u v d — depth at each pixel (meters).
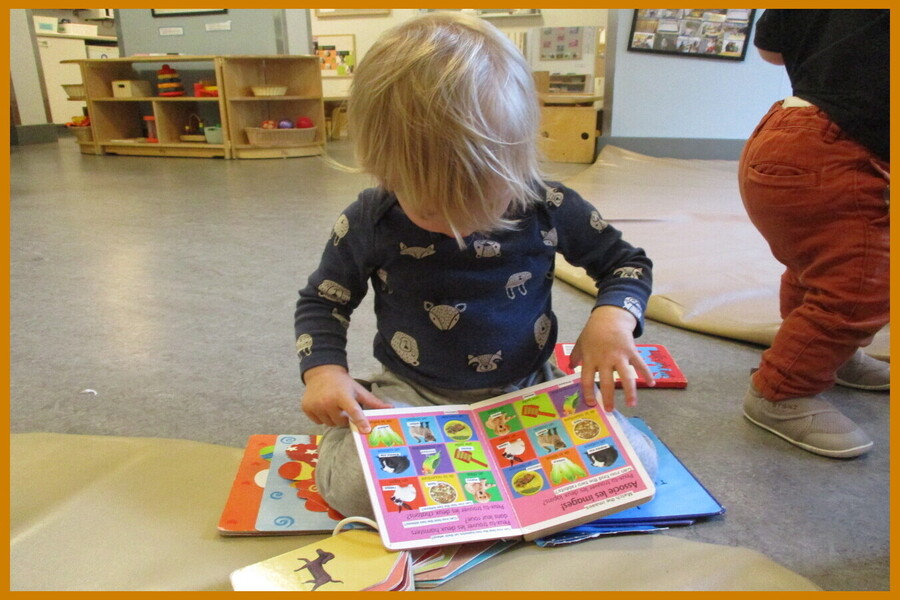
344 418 0.72
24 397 1.01
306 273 1.62
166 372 1.10
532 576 0.62
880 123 0.79
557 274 1.60
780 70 3.22
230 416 0.95
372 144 0.65
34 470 0.80
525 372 0.80
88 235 2.02
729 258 1.65
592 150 3.53
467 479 0.69
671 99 3.37
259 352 1.17
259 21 4.24
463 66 0.62
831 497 0.77
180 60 4.07
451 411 0.76
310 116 4.36
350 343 1.22
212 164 3.85
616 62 3.34
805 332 0.86
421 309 0.75
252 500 0.74
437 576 0.62
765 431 0.92
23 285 1.54
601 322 0.75
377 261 0.75
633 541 0.68
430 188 0.63
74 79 5.72
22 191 2.86
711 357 1.16
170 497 0.75
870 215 0.82
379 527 0.63
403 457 0.70
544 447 0.73
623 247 0.82
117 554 0.66
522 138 0.64
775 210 0.88
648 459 0.75
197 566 0.65
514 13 4.89
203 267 1.68
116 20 4.50
